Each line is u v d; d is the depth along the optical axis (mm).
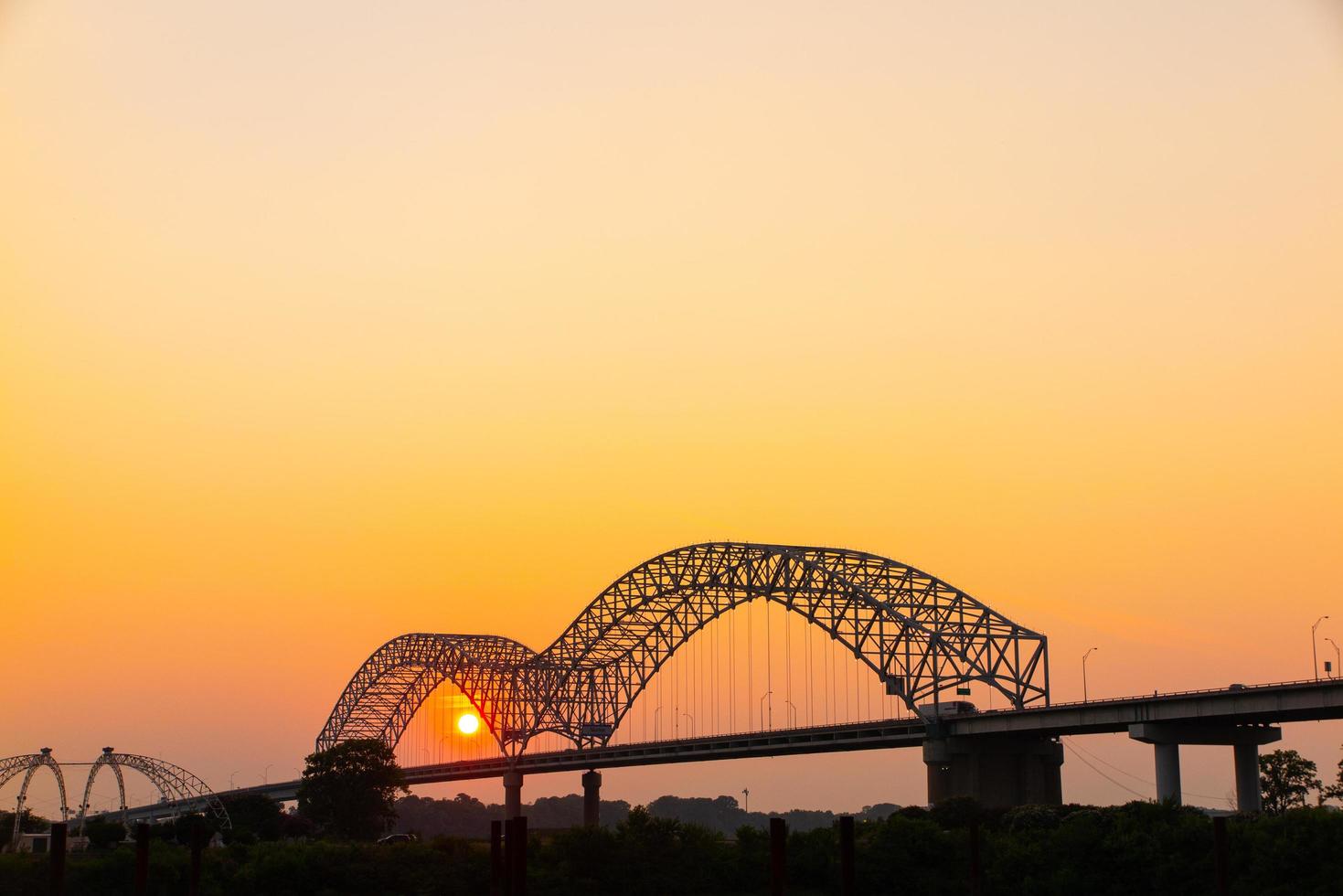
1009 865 133125
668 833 146500
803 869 139750
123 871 135250
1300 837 120000
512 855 104812
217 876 141375
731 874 140875
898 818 144250
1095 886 125875
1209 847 125500
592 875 139375
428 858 147500
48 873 132250
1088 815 135000
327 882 140750
